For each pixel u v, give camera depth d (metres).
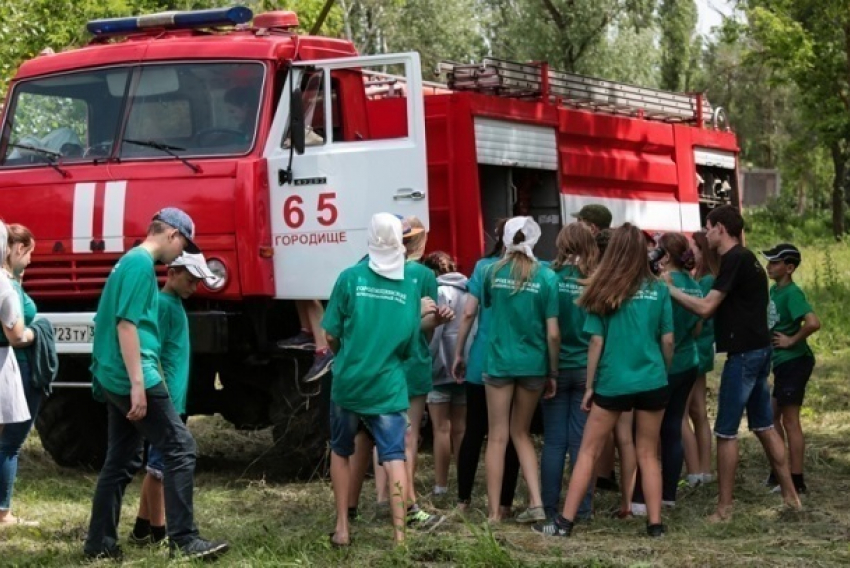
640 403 7.86
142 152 9.96
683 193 14.25
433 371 9.13
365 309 7.26
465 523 7.48
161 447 7.11
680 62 46.69
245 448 11.95
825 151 58.59
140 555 7.33
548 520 8.12
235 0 24.30
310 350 9.74
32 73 10.47
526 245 8.20
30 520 8.49
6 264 8.34
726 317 8.49
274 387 10.15
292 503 9.05
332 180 9.67
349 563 7.13
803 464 10.17
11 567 7.14
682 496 9.37
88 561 7.27
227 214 9.60
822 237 48.66
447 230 10.61
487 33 44.75
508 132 11.14
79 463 10.85
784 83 38.16
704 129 14.82
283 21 10.57
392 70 12.50
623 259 7.80
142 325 7.00
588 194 12.35
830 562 7.13
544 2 39.12
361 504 8.96
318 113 9.92
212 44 10.02
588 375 7.89
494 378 8.24
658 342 7.93
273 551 7.32
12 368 7.92
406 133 10.72
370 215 9.61
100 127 10.13
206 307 9.85
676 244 8.91
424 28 44.03
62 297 10.05
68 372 10.16
